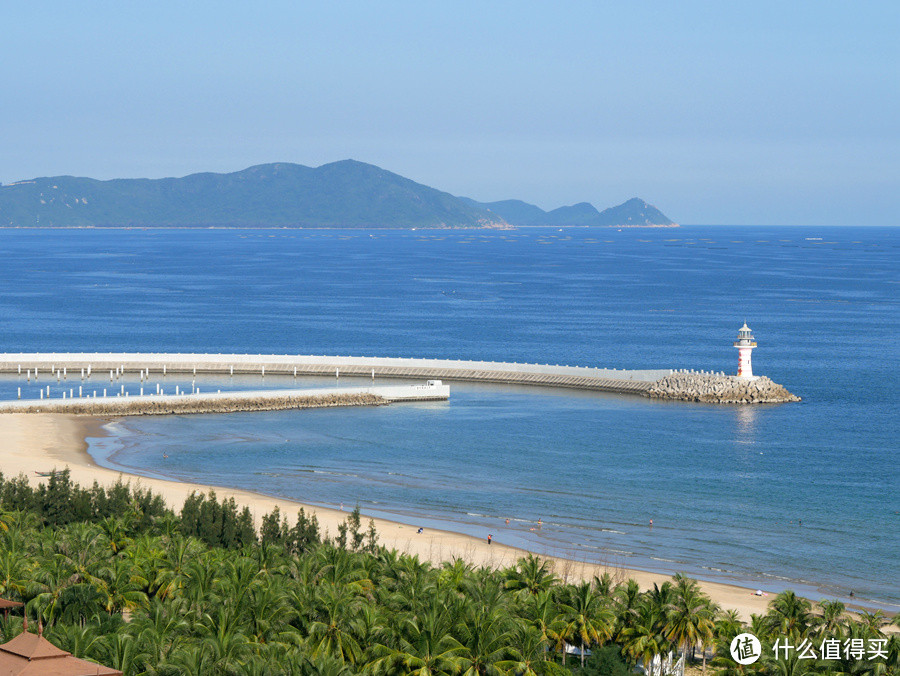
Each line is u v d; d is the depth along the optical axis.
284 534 96.25
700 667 79.38
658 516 122.38
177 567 80.69
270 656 63.25
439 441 161.38
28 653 57.12
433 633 67.12
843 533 116.44
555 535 114.19
